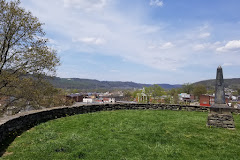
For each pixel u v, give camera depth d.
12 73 15.86
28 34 15.91
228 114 8.20
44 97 19.02
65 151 4.91
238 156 4.89
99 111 12.92
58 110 9.94
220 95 8.60
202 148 5.46
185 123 8.91
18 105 17.55
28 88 16.70
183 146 5.58
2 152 4.72
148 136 6.49
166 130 7.45
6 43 15.87
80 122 8.62
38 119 8.30
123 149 5.18
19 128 6.71
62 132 6.82
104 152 4.91
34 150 4.88
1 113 16.17
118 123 8.55
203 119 10.16
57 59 17.86
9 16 15.55
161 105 14.88
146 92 70.50
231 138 6.50
